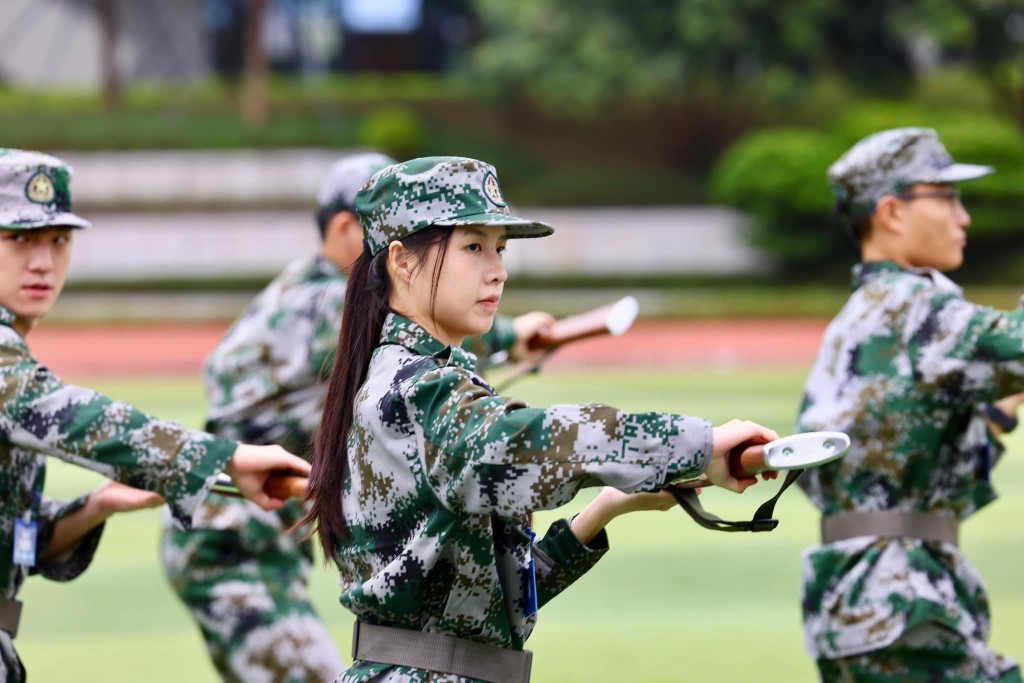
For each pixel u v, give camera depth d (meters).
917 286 11.60
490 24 105.25
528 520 7.94
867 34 95.81
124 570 23.05
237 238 91.00
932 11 92.75
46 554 10.30
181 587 13.00
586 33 96.19
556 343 13.38
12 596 9.81
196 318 79.06
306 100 105.31
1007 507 27.58
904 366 11.46
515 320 13.28
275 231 91.31
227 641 12.86
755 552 24.12
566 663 17.16
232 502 13.00
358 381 8.10
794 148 88.25
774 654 17.55
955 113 91.69
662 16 94.69
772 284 90.00
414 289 7.99
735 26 93.50
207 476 9.04
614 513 8.32
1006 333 10.85
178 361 60.03
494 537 7.82
